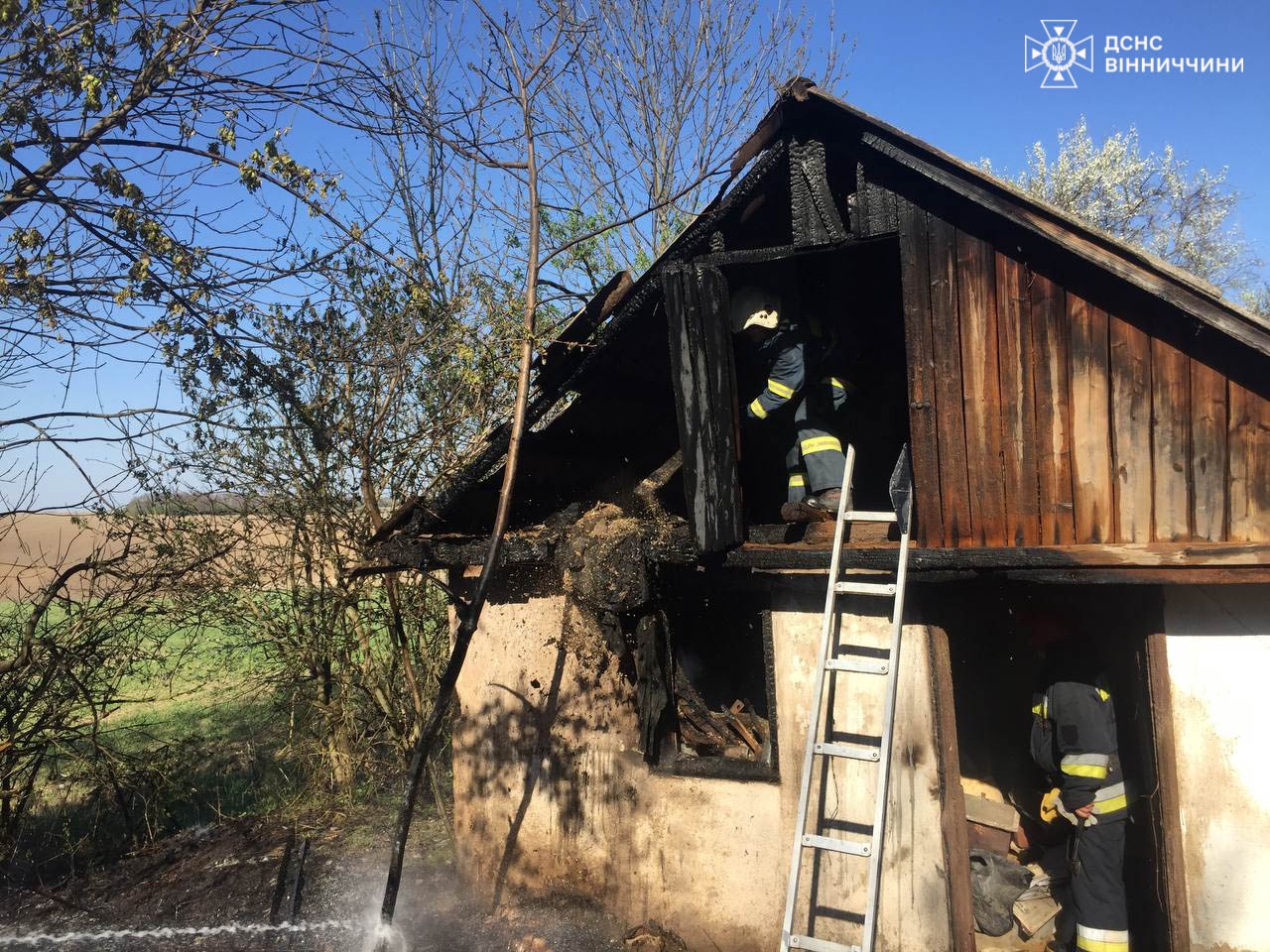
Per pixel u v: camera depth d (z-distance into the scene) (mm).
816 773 4477
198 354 4590
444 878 5926
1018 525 3852
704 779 4879
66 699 6465
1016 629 6199
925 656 4227
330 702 7477
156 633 6969
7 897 6074
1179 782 3764
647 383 5555
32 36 3768
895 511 4164
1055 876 4938
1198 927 3727
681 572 4969
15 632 6398
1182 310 3428
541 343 5137
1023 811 5617
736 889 4746
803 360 4879
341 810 7211
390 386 6676
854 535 4637
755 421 5430
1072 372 3740
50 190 4152
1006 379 3869
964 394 3955
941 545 4012
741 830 4746
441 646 7867
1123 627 4230
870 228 4148
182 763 7258
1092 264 3611
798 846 3926
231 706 10445
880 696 4320
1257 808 3658
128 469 6246
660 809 5023
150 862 6535
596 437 5859
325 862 6246
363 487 7016
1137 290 3592
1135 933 4262
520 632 5652
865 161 4168
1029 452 3828
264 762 8578
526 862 5484
